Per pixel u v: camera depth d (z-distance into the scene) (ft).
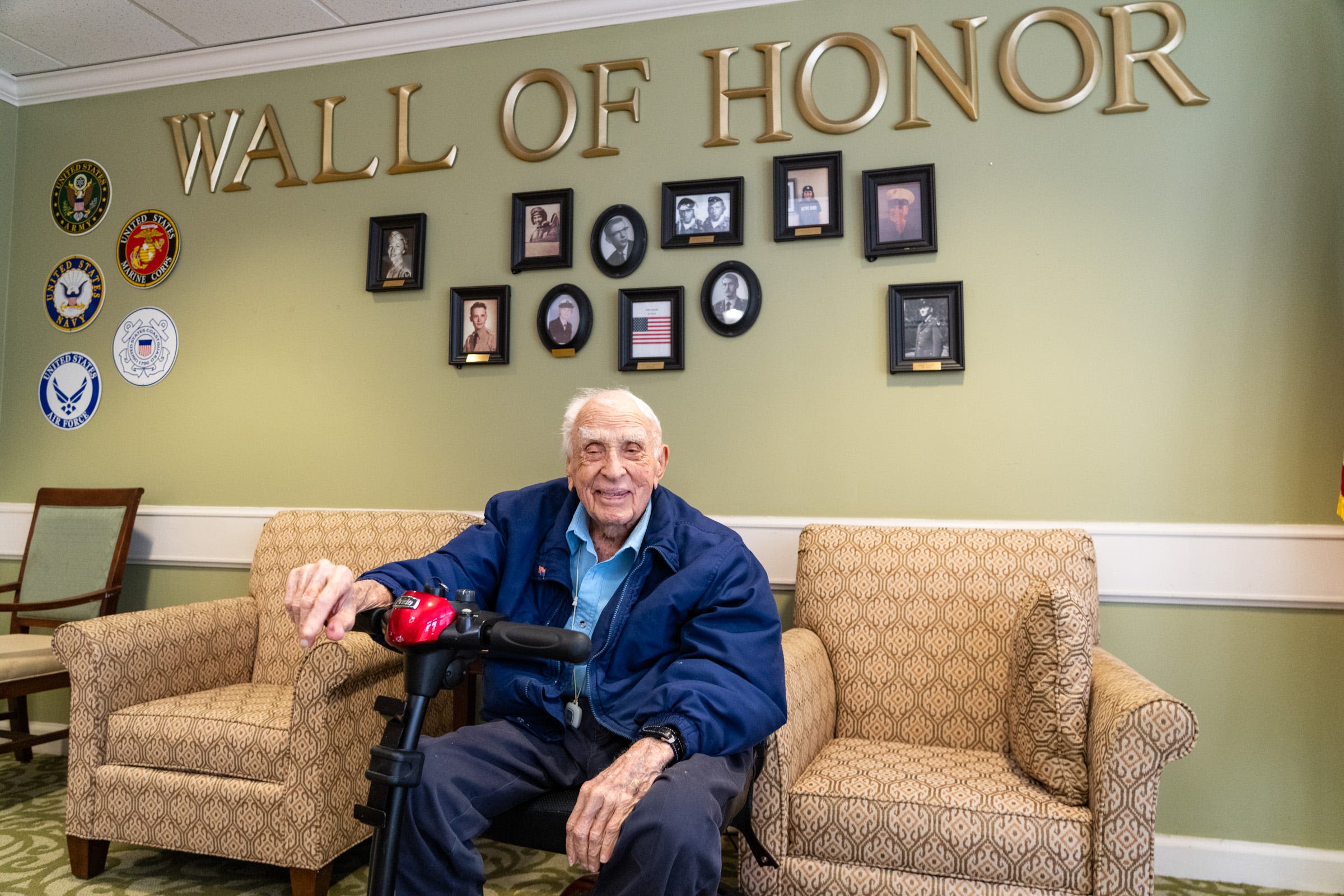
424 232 10.02
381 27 10.17
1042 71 8.57
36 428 11.28
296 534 9.21
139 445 10.87
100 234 11.20
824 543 8.04
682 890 4.50
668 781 4.78
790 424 8.96
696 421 9.19
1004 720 7.06
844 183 8.95
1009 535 7.67
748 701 5.33
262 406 10.47
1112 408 8.25
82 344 11.18
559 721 5.74
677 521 6.26
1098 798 5.45
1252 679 7.86
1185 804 7.98
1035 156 8.52
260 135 10.68
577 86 9.73
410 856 4.99
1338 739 7.66
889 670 7.45
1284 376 7.91
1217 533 7.89
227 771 7.08
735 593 5.85
